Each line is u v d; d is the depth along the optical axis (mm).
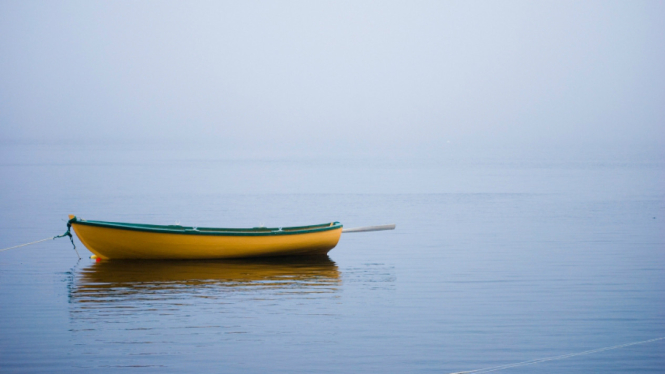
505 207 46188
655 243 30422
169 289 21250
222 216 41125
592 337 16875
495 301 20016
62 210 43094
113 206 45781
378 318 18297
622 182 68812
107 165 106438
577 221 38562
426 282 22547
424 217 40719
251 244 25781
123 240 24812
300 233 26422
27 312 18641
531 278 23078
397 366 15008
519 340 16625
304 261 26219
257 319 18141
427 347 16141
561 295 20688
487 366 15094
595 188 61469
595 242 30828
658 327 17594
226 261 25719
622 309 19125
